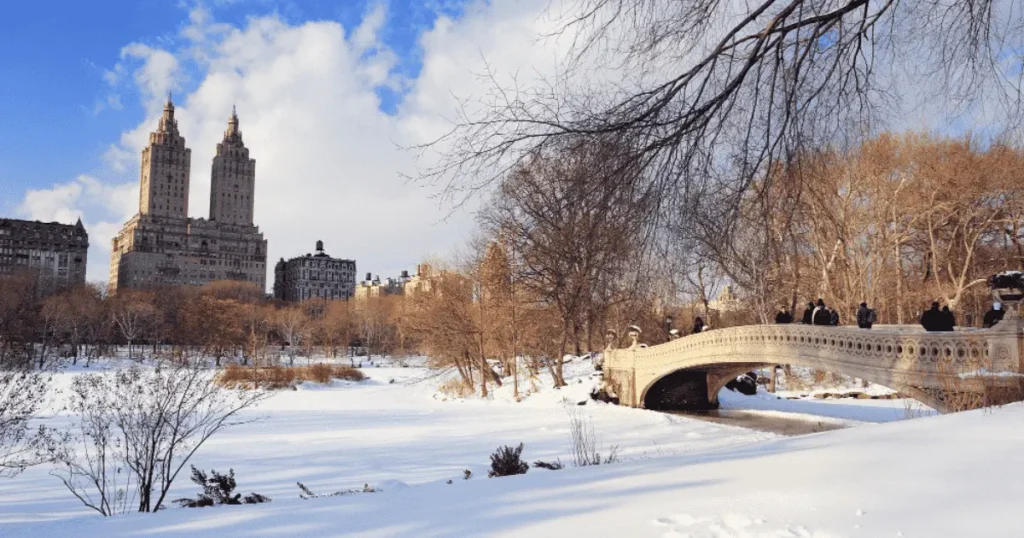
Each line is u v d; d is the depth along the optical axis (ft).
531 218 28.73
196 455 66.80
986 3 26.30
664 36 26.45
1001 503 17.76
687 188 27.22
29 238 565.53
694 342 101.60
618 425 88.43
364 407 132.87
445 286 146.10
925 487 20.10
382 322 374.43
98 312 291.38
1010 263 139.44
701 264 29.22
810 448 29.50
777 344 81.30
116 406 57.00
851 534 16.11
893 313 151.94
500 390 147.13
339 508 24.32
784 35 26.35
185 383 72.64
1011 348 49.55
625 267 28.40
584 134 26.25
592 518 19.89
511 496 24.43
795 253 29.99
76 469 49.32
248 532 21.27
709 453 33.53
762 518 17.95
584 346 175.11
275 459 64.23
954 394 52.80
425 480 50.21
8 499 44.19
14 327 57.88
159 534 21.84
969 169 118.32
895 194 126.41
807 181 28.58
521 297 137.28
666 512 19.76
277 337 408.67
